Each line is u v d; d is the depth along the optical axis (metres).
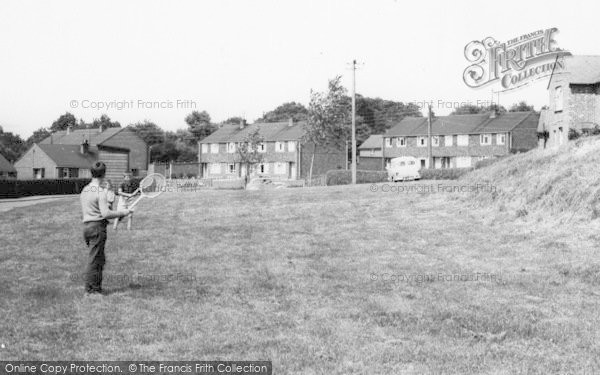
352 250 13.73
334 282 10.48
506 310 8.52
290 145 80.50
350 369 6.27
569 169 17.12
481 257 12.49
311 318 8.25
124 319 8.10
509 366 6.32
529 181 18.50
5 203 34.31
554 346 6.98
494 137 77.06
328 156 82.50
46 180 54.09
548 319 8.07
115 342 7.15
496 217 16.64
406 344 7.09
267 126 87.06
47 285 10.18
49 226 18.80
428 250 13.46
